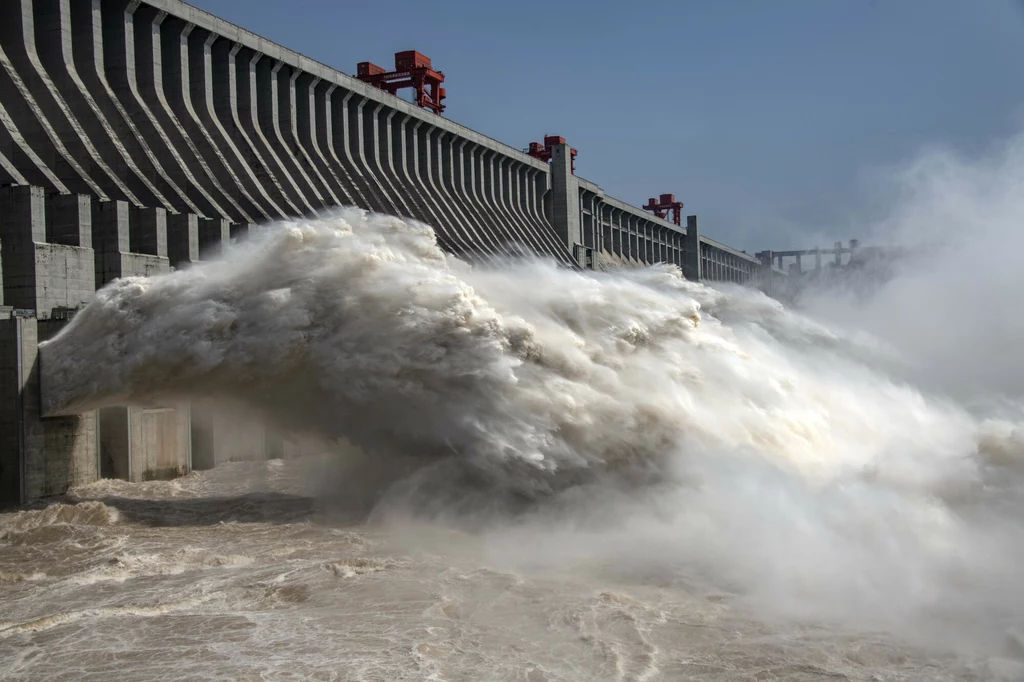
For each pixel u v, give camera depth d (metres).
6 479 30.75
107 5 51.06
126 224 38.09
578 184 103.81
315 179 62.66
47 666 15.38
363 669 15.01
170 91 54.47
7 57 45.81
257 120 61.09
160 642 16.42
